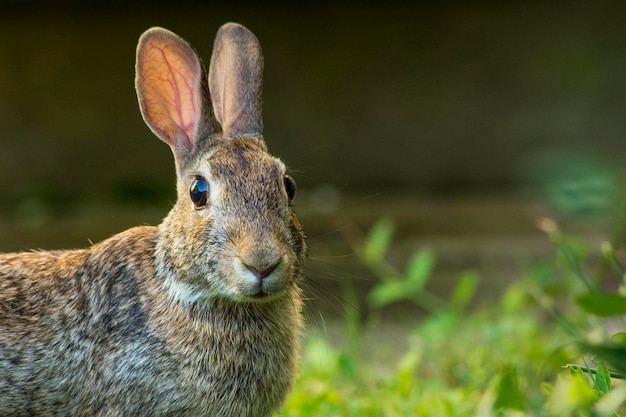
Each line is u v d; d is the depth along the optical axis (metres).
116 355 7.27
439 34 14.77
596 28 14.77
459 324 10.84
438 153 14.98
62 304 7.50
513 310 10.56
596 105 14.87
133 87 14.58
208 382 7.31
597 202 9.98
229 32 8.33
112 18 14.44
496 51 14.83
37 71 14.55
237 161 7.34
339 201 14.52
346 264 12.80
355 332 10.15
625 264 10.90
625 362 5.45
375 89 14.83
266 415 7.66
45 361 7.36
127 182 14.59
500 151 14.98
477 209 14.31
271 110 14.75
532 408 6.23
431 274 12.95
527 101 14.89
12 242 13.45
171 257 7.32
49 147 14.68
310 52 14.70
